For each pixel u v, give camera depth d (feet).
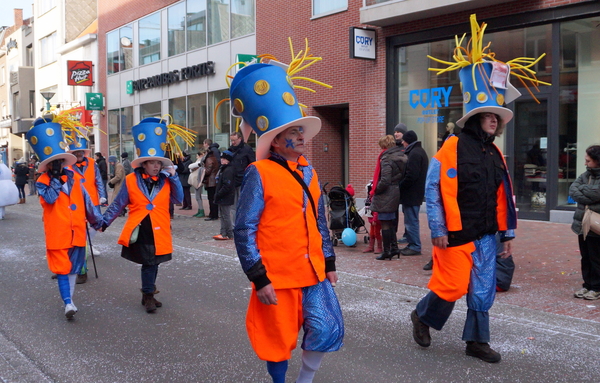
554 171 37.50
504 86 14.02
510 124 39.52
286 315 10.46
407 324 17.70
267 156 10.81
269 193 10.37
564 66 36.94
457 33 41.39
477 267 13.92
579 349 15.17
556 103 37.29
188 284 23.88
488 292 14.05
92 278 25.43
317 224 10.86
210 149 44.91
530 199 38.93
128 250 19.51
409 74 45.06
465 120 14.28
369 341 16.19
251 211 10.31
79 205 19.20
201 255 30.37
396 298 20.76
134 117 81.46
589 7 35.06
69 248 18.89
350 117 48.73
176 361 15.02
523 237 32.09
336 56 49.37
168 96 73.41
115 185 47.57
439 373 13.75
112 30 85.61
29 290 23.27
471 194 13.62
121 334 17.38
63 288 18.89
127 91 80.94
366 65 46.98
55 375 14.21
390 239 26.76
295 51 53.11
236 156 34.81
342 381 13.47
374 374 13.83
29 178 81.61
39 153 18.85
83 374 14.25
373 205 26.71
